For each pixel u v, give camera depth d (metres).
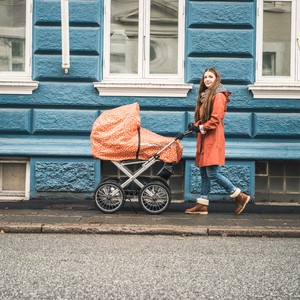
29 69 9.57
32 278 4.94
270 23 9.77
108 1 9.62
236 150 9.41
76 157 9.44
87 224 7.25
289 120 9.49
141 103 9.47
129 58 9.77
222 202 9.46
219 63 9.55
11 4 9.71
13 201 9.37
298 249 6.28
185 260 5.66
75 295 4.44
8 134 9.48
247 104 9.52
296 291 4.61
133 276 5.03
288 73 9.78
